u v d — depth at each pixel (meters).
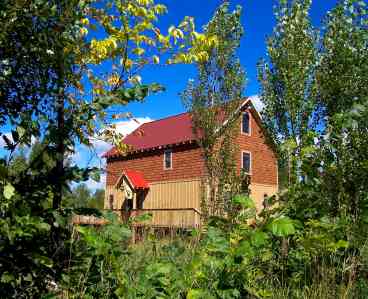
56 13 3.23
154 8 4.57
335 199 3.65
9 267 2.43
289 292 3.26
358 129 3.82
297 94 9.91
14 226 2.26
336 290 3.19
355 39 8.23
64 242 2.62
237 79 14.82
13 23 3.03
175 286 2.51
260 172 24.33
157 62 4.64
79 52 3.89
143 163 25.78
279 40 10.71
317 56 9.75
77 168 2.57
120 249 2.66
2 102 3.12
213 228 2.61
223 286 2.48
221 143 14.82
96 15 4.40
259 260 3.31
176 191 23.53
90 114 2.65
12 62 3.13
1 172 2.30
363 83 7.70
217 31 14.12
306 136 3.82
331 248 3.17
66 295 2.57
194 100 15.12
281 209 3.10
